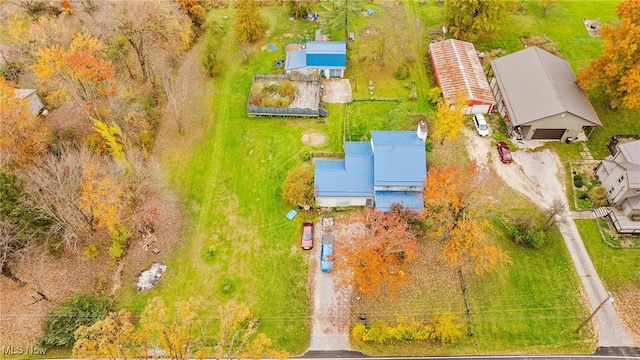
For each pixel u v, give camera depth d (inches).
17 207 1721.2
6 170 1761.8
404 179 2100.1
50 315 1829.5
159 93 2689.5
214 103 2682.1
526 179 2320.4
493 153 2431.1
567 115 2345.0
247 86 2780.5
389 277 1844.2
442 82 2677.2
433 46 2896.2
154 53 2827.3
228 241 2098.9
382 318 1867.6
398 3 3378.4
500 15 2886.3
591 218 2169.0
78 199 1895.9
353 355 1770.4
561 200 2231.8
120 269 2007.9
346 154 2220.7
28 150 2070.6
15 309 1884.8
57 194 1827.0
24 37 2726.4
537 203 2222.0
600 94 2682.1
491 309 1888.5
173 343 1521.9
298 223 2161.7
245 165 2385.6
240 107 2659.9
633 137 2461.9
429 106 2655.0
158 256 2048.5
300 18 3245.6
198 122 2578.7
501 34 3105.3
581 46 3004.4
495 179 2314.2
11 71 2605.8
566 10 3294.8
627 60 2289.6
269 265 2020.2
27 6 3070.9
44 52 2150.6
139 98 2518.5
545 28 3149.6
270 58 2950.3
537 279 1973.4
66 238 1911.9
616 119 2564.0
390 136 2220.7
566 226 2142.0
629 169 2064.5
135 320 1850.4
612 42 2342.5
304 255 2048.5
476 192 1962.4
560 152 2434.8
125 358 1492.4
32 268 1991.9
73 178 1886.1
